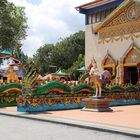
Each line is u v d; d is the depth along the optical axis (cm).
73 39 7900
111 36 3194
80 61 5950
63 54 7856
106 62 3234
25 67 1995
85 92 2322
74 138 1131
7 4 4372
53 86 2103
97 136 1177
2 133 1224
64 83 2178
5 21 4181
